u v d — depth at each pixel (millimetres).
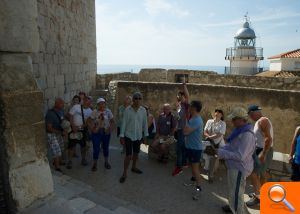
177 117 6438
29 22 2654
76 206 3619
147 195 5172
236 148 3936
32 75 2764
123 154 7352
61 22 8312
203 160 6406
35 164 2746
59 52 8203
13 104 2553
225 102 8070
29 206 2674
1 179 2576
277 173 5652
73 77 9570
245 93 7727
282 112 7211
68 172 6066
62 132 6039
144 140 7129
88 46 11516
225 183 5766
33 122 2729
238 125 3988
